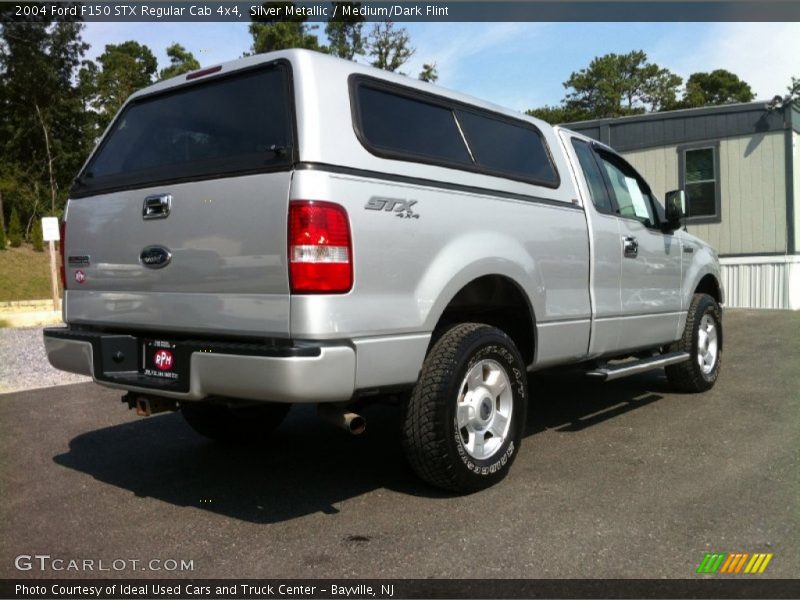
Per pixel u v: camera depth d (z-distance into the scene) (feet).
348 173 10.28
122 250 11.87
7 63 117.80
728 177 45.44
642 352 18.80
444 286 11.37
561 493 12.05
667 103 176.35
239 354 10.04
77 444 15.99
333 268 9.88
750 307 45.24
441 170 11.84
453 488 11.93
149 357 11.57
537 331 13.65
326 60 10.78
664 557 9.58
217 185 10.59
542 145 14.84
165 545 10.35
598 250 15.35
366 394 10.62
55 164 124.36
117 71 128.16
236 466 14.12
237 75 11.29
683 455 14.08
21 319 43.32
